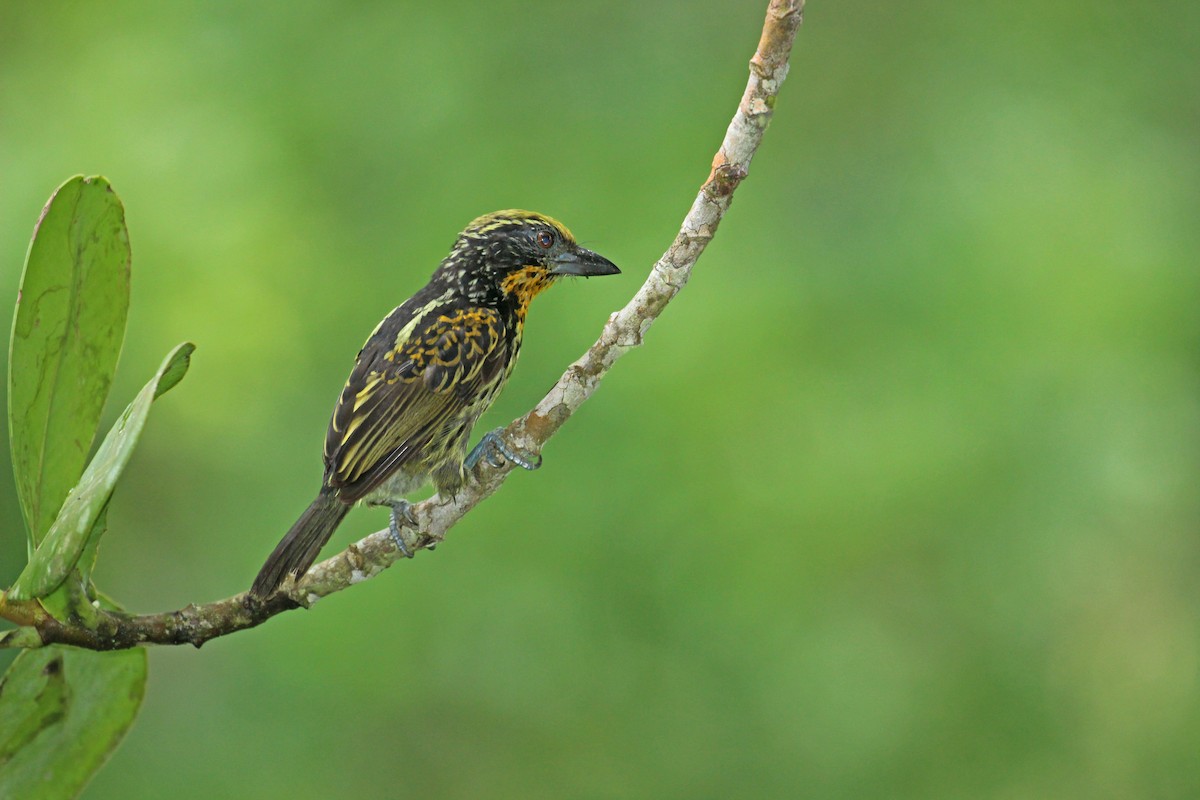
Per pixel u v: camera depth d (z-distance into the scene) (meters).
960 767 13.16
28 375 4.86
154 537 14.95
